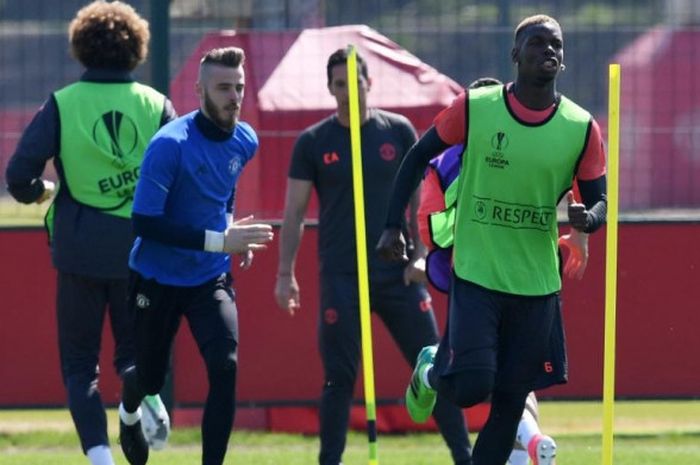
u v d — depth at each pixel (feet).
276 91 123.44
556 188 71.51
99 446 79.82
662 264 117.91
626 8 123.95
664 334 118.32
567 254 109.60
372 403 76.13
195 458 103.50
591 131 71.10
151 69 117.70
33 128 81.00
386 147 90.84
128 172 81.25
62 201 81.66
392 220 73.46
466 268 72.18
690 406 137.08
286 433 118.52
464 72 123.24
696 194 123.85
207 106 74.95
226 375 75.46
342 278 90.58
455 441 89.76
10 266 117.29
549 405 137.18
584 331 117.70
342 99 89.92
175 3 123.13
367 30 126.41
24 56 119.96
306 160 92.17
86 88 81.66
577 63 124.67
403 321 91.40
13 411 129.29
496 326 71.97
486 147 70.79
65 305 81.97
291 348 117.91
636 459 103.14
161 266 76.13
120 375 82.79
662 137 123.95
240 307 117.60
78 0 119.85
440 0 123.24
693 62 124.06
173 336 78.43
